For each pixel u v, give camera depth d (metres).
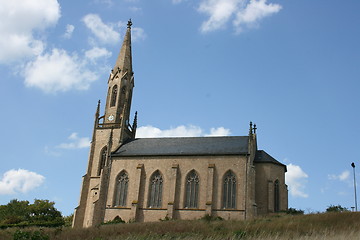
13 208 120.88
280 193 79.62
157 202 80.88
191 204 79.00
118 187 84.75
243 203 75.56
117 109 95.94
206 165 80.12
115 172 85.50
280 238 41.53
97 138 93.19
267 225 55.47
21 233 40.88
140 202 81.19
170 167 82.06
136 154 85.06
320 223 55.12
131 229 56.97
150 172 82.94
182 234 48.62
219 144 84.75
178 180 80.62
